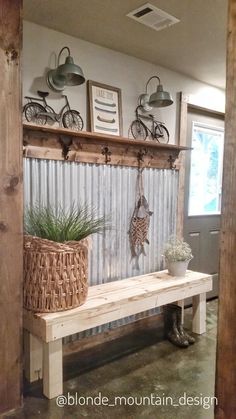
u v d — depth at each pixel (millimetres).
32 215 2271
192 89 3469
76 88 2590
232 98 1090
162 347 2770
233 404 1113
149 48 2762
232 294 1106
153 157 3119
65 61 2340
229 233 1106
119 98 2848
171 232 3361
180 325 2887
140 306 2471
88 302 2254
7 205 1842
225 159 1112
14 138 1848
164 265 3289
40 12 2203
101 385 2209
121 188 2893
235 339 1103
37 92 2385
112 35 2531
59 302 2051
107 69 2771
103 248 2793
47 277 2025
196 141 3678
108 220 2807
